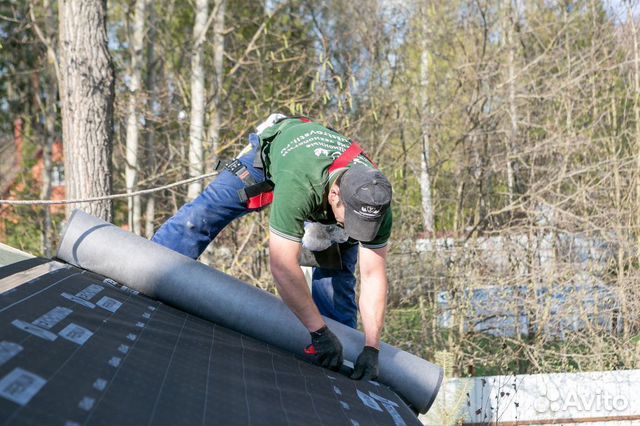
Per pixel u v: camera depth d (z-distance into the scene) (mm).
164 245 3186
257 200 3205
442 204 8641
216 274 2889
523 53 9055
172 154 8758
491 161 8352
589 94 8812
